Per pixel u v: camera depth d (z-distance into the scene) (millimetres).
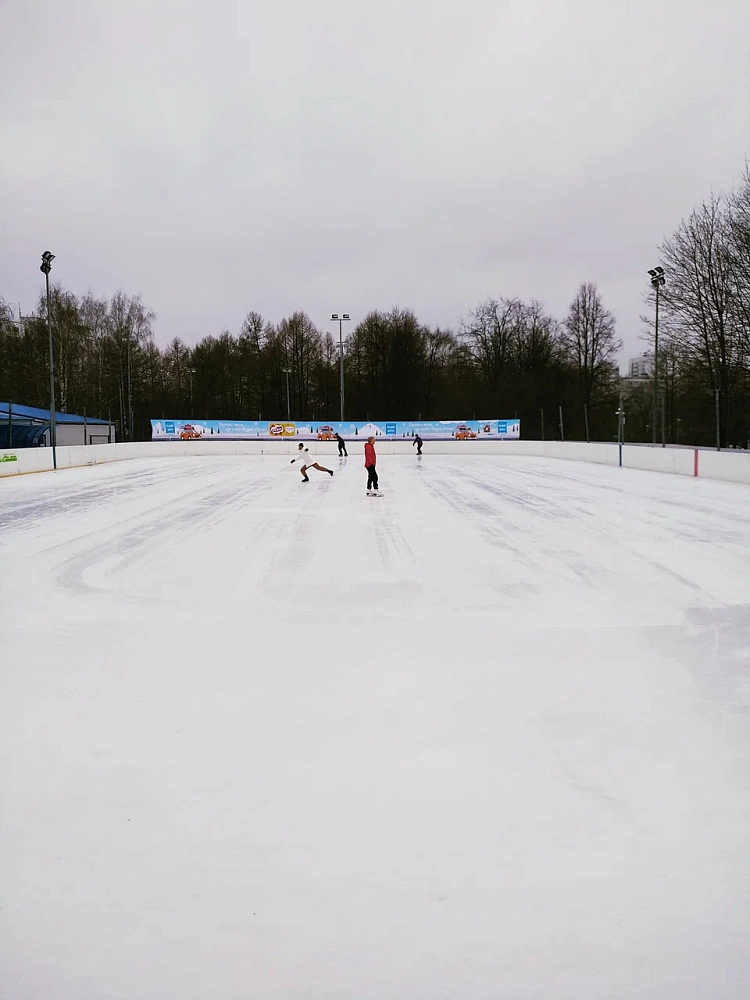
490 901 2633
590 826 3123
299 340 66188
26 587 8312
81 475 26656
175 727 4238
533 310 61125
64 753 3898
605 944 2428
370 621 6699
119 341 57969
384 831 3088
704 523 13195
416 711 4457
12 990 2252
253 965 2344
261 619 6797
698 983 2266
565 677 5090
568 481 22781
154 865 2865
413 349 62906
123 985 2271
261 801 3352
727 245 35812
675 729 4172
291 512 15281
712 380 37156
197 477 25594
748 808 3281
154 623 6680
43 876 2809
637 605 7270
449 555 10172
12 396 53375
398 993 2223
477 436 45000
